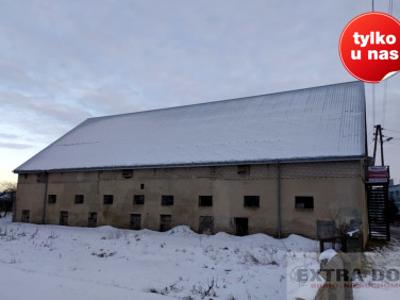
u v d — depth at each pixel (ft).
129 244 52.24
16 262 36.65
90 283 26.11
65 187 87.61
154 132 90.68
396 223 140.87
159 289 27.22
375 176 68.23
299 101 81.56
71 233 68.33
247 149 68.39
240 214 65.00
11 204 135.23
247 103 90.02
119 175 79.82
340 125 66.44
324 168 59.72
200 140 78.07
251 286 28.07
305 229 59.21
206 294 25.67
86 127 112.57
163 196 73.72
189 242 56.95
